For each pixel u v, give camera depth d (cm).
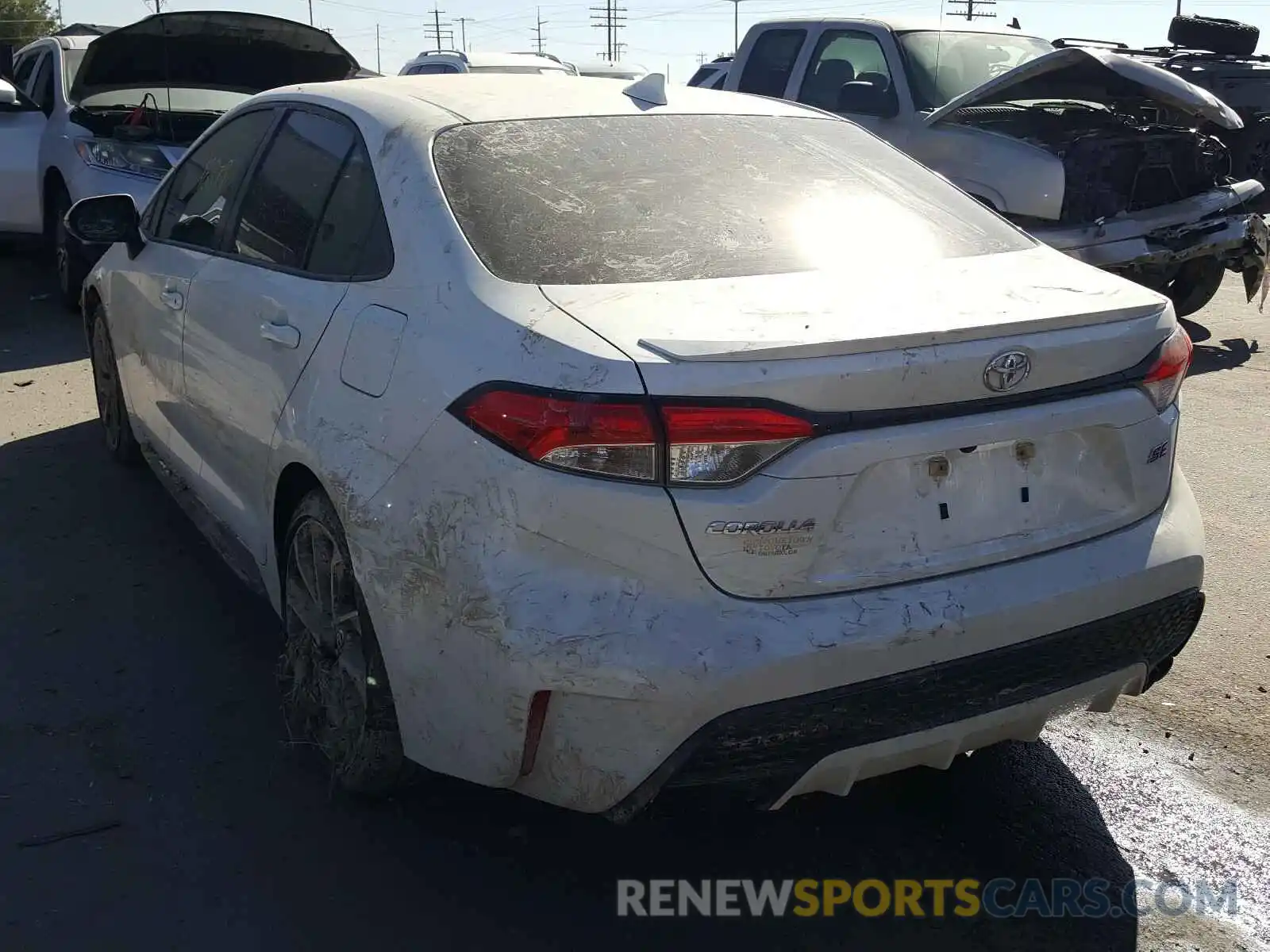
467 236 279
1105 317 262
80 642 386
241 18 792
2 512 486
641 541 229
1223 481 552
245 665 375
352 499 269
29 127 903
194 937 262
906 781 328
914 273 285
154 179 796
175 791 312
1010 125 822
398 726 274
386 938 264
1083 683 267
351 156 328
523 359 242
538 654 231
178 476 425
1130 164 761
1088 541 266
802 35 934
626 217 294
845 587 239
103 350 524
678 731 230
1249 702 367
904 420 240
